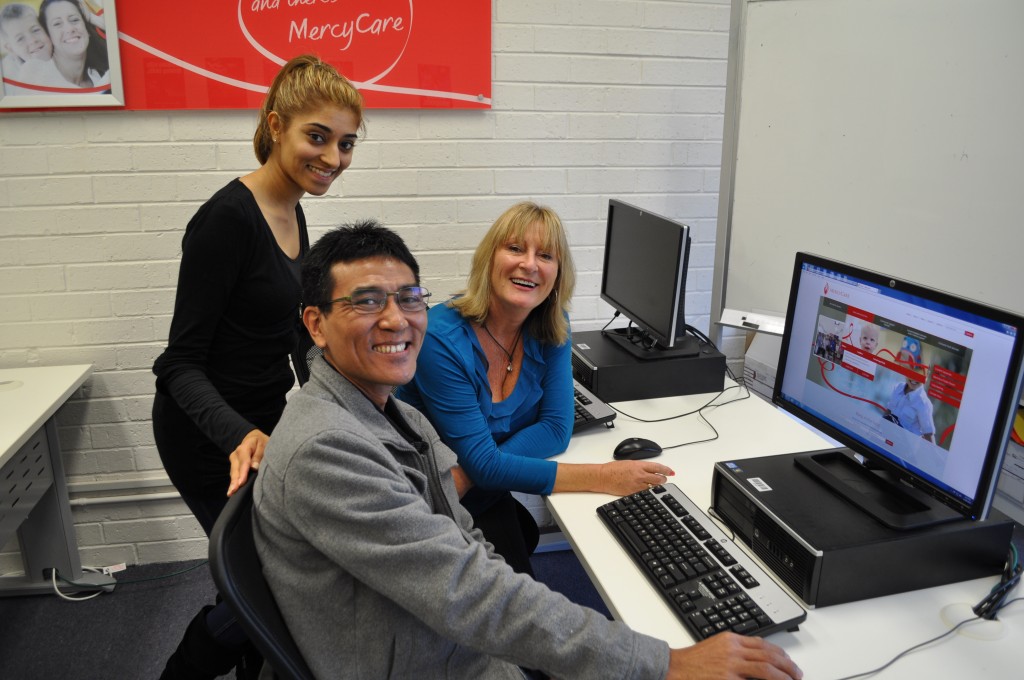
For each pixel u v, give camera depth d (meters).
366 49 2.33
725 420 1.97
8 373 2.32
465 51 2.39
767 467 1.51
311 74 1.64
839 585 1.24
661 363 2.10
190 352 1.60
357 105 1.70
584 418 1.91
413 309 1.17
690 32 2.54
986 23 2.19
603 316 2.76
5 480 2.03
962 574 1.31
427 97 2.40
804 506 1.36
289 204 1.80
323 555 1.05
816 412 1.57
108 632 2.30
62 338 2.41
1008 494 2.52
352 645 1.06
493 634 1.06
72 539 2.46
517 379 1.80
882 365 1.39
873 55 2.27
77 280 2.37
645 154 2.62
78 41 2.17
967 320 1.21
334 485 1.00
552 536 2.71
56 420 2.45
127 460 2.54
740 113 2.38
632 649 1.07
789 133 2.38
